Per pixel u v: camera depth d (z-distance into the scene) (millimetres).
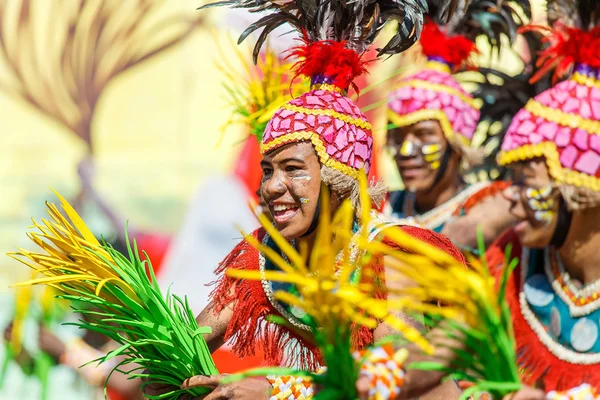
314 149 4320
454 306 3686
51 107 18984
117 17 18984
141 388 4938
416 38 4531
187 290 9945
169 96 18922
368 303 3471
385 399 3621
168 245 11227
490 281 3441
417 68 7406
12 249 15906
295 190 4316
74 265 4676
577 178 4801
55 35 18906
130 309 4691
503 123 6953
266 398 4523
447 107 6805
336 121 4359
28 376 7574
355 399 3672
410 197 7082
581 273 4891
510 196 5043
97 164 18391
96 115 19000
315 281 3504
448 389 4199
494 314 3418
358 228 4402
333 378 3682
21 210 17500
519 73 6910
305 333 4609
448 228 6602
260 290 4699
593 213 4824
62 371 9586
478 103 7047
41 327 7387
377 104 6473
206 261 10219
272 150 4355
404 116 6832
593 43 4891
